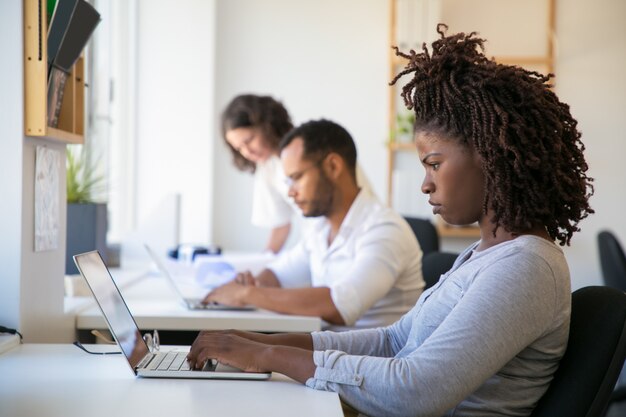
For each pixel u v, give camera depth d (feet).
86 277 4.44
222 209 16.58
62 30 5.60
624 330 3.95
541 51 16.80
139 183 15.51
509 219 4.11
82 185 9.60
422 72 4.33
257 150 12.26
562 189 4.12
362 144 16.72
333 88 16.70
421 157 4.37
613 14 16.84
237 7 16.55
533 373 4.09
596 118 16.90
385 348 5.17
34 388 4.19
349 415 4.60
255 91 16.61
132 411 3.71
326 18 16.65
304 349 4.70
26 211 5.61
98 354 5.19
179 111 15.56
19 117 5.46
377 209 7.78
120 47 14.83
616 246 13.98
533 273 3.92
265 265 10.33
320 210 7.82
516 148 4.03
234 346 4.58
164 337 7.77
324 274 8.00
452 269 4.60
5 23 5.43
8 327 5.53
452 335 3.92
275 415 3.69
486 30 16.72
